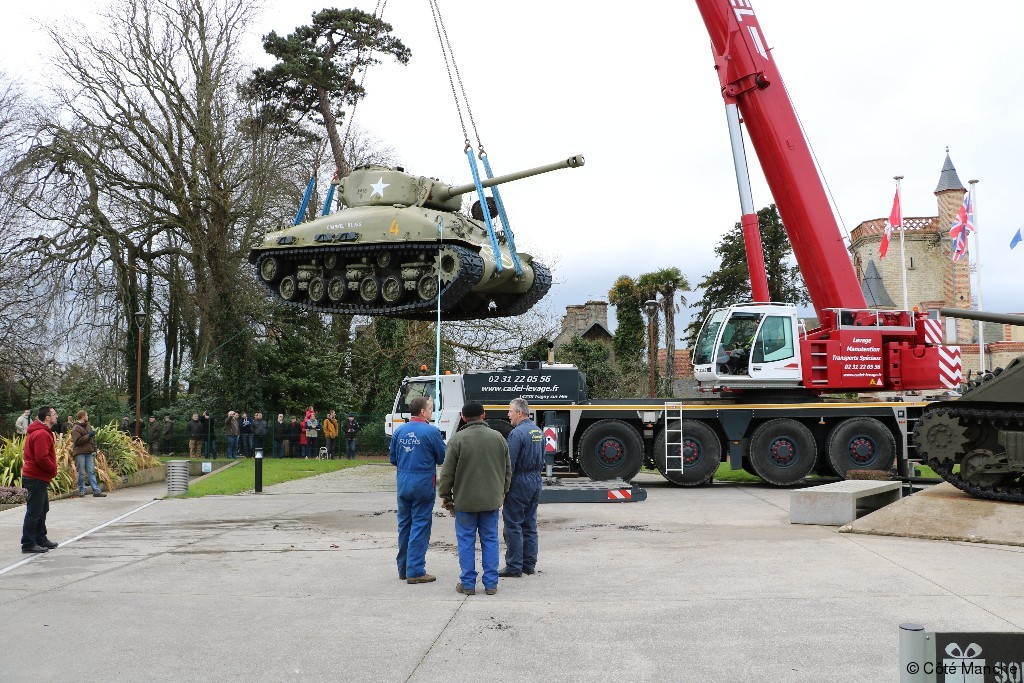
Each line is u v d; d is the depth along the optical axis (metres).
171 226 32.88
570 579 8.40
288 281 20.22
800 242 18.45
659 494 16.56
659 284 44.06
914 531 10.64
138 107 31.39
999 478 12.41
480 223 20.89
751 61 18.17
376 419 32.88
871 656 5.77
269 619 7.01
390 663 5.82
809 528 11.62
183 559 9.76
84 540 11.27
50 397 33.28
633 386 40.88
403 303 19.25
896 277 60.78
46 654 6.11
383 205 19.92
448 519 13.10
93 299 31.08
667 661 5.76
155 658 5.99
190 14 32.06
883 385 18.16
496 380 18.20
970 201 34.22
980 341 33.88
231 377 32.50
